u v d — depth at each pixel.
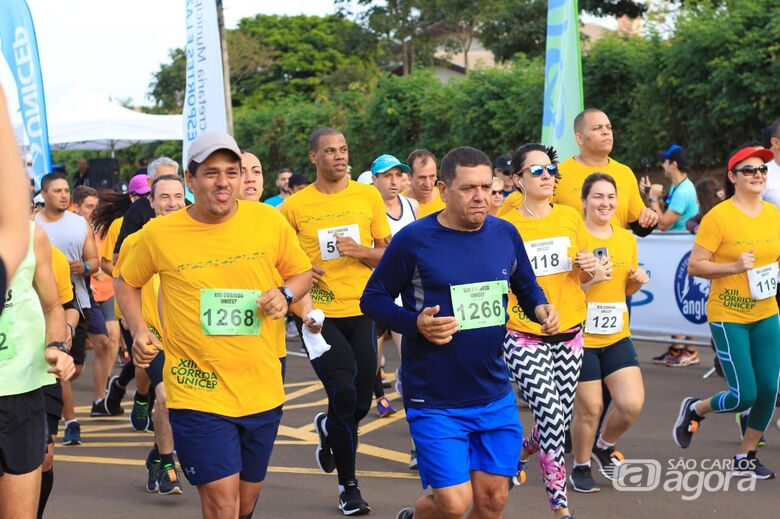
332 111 33.69
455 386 4.76
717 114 19.48
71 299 6.25
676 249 11.59
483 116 25.80
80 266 9.15
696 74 19.80
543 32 40.66
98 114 21.61
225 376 4.67
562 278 6.25
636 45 22.66
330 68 60.06
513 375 6.10
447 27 48.78
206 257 4.71
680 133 20.91
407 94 29.39
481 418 4.78
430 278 4.76
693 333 11.52
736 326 7.01
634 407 6.61
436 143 28.08
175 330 4.71
